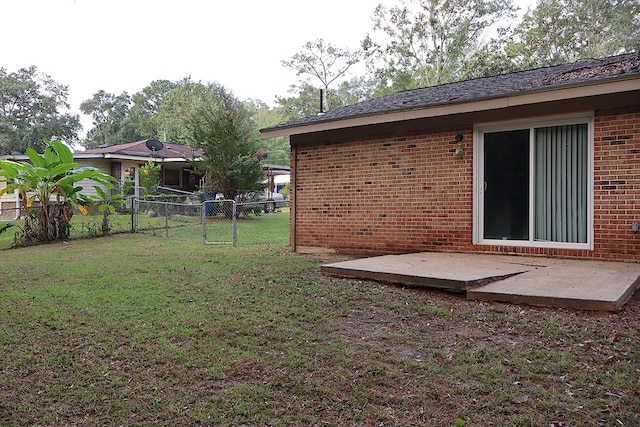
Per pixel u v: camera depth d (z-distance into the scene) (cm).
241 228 1549
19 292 596
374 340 399
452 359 352
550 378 314
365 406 289
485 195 789
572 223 717
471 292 502
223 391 313
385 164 877
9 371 349
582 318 420
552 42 3491
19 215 1803
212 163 1864
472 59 3416
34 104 4544
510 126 765
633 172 651
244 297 543
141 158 2128
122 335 422
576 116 704
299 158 991
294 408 289
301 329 430
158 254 944
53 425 276
